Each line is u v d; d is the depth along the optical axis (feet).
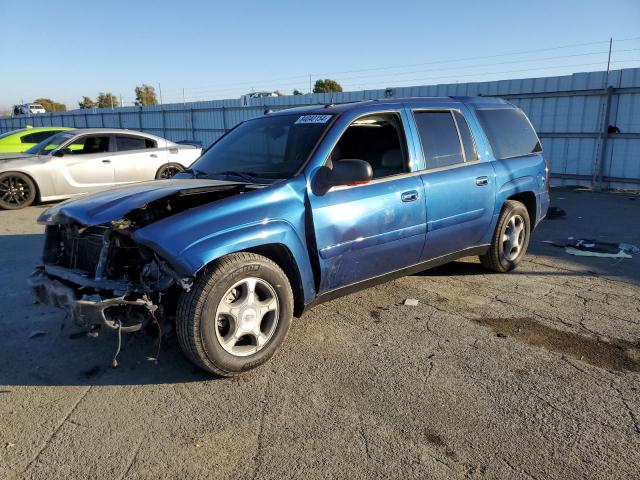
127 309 10.48
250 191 11.57
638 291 16.63
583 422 9.53
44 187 32.94
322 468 8.36
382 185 13.41
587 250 21.68
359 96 54.60
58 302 11.07
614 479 8.05
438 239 15.03
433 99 15.96
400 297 16.03
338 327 13.79
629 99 38.19
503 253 17.92
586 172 41.27
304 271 12.03
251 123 15.98
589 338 13.10
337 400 10.32
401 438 9.10
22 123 114.01
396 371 11.45
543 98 42.68
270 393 10.61
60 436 9.25
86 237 11.57
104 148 35.40
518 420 9.60
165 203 11.64
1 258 20.97
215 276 10.43
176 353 12.46
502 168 17.01
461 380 11.05
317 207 12.09
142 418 9.79
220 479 8.15
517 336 13.23
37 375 11.45
